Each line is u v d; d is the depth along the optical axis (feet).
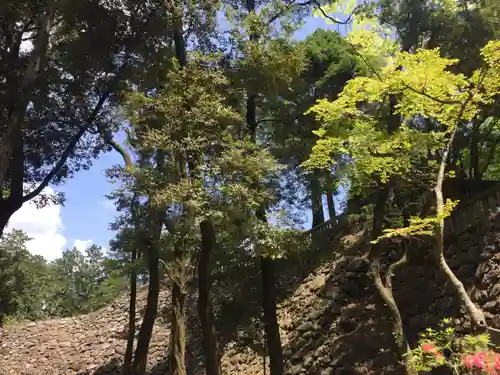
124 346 64.49
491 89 18.99
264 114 36.81
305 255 31.60
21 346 74.90
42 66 34.76
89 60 39.04
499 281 27.61
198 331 55.72
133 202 31.24
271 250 26.63
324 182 32.89
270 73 30.37
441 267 16.70
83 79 40.57
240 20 32.60
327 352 36.58
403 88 19.92
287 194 36.73
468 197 35.40
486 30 30.32
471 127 36.32
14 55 38.40
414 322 31.60
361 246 43.09
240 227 26.61
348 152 22.95
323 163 24.09
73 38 40.24
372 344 33.40
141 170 26.35
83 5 36.83
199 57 28.89
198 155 26.27
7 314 93.50
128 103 28.02
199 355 51.96
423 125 28.66
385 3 32.65
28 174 44.24
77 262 148.66
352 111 22.58
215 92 28.32
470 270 30.55
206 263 27.68
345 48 45.47
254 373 41.50
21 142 36.76
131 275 42.50
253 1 34.83
